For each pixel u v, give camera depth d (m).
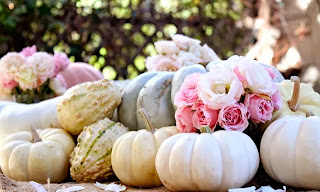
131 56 2.23
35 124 1.19
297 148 0.93
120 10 2.22
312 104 1.06
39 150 1.07
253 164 0.94
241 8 2.30
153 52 2.29
